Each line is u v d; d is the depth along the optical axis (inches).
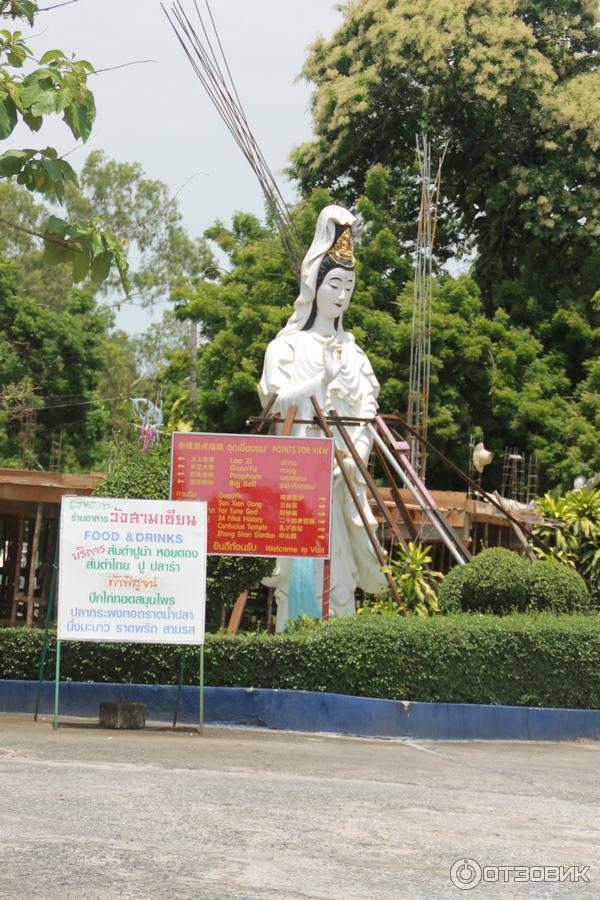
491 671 538.3
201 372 1153.4
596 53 1235.2
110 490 585.3
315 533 554.3
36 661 528.1
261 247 1162.0
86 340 1476.4
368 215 1190.9
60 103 336.5
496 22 1162.0
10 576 937.5
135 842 271.7
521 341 1151.6
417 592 659.4
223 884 241.0
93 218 363.6
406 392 1074.7
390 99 1201.4
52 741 431.8
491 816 335.9
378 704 514.0
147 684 520.4
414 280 1115.3
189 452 556.1
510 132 1186.6
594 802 374.9
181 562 477.1
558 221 1149.1
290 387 690.2
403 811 332.8
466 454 1116.5
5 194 1732.3
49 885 232.5
